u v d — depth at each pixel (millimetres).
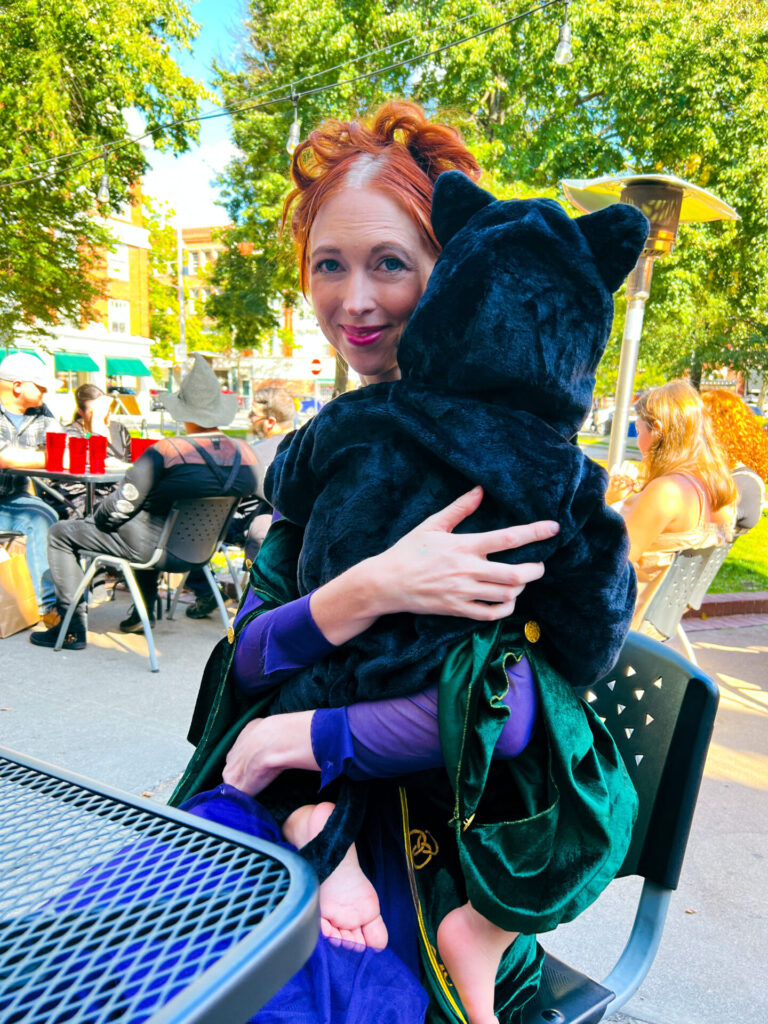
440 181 931
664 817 1086
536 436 849
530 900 809
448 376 882
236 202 16047
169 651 4129
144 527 3723
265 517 4305
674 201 4230
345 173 1002
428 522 856
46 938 530
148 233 33094
